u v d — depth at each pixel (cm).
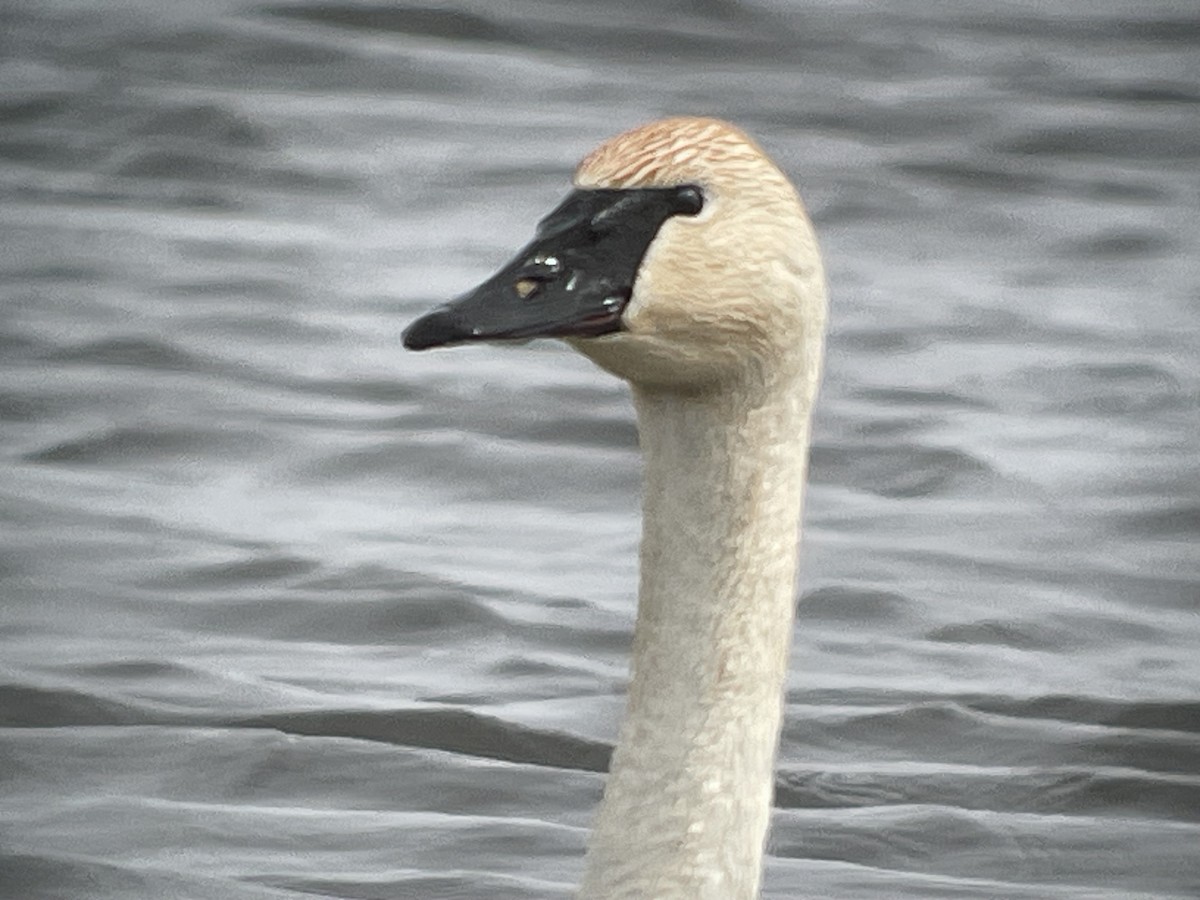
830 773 1060
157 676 1155
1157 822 1023
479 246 2230
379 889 917
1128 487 1546
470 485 1521
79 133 2547
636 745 607
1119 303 2114
